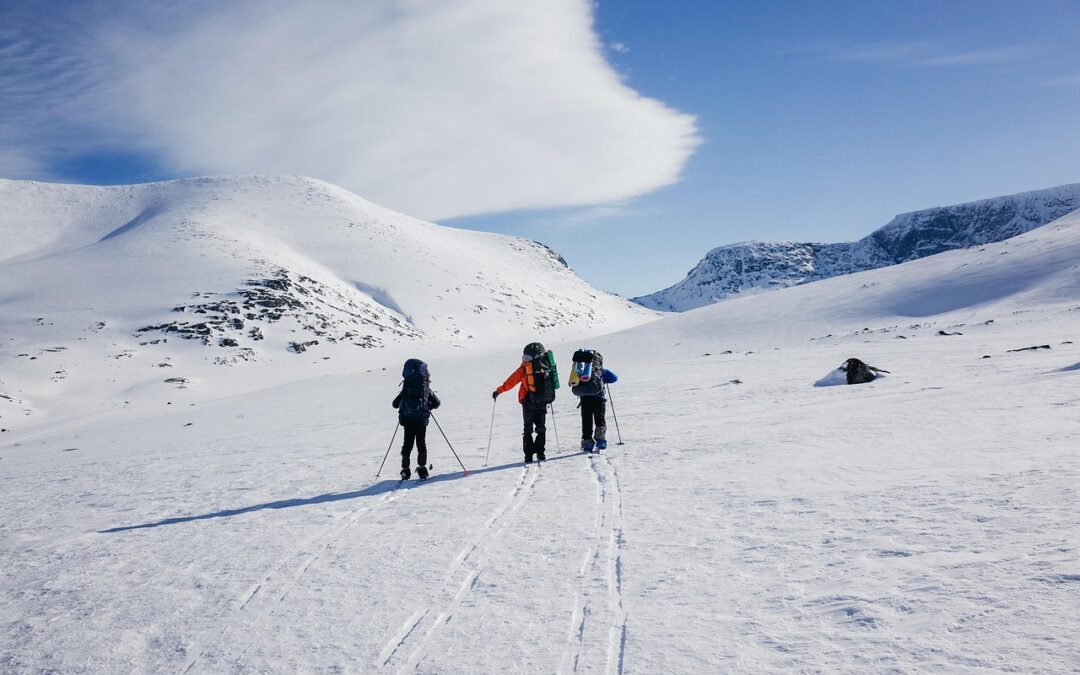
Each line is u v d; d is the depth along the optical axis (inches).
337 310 4471.0
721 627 137.0
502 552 213.6
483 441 537.3
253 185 7844.5
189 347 3297.2
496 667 133.7
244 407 1501.0
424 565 208.2
